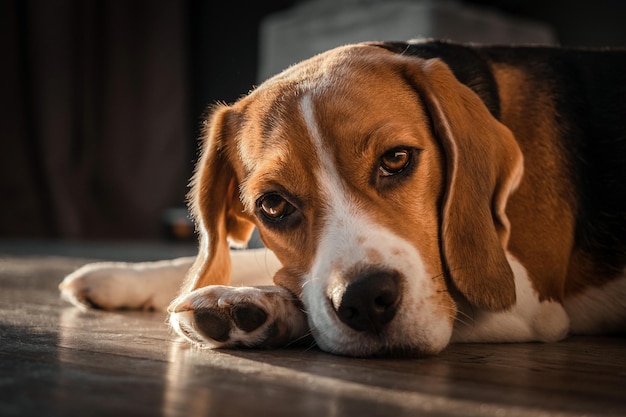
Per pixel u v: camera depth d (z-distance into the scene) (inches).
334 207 24.2
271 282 29.5
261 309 23.5
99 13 94.7
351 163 24.3
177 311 23.5
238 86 99.6
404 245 23.6
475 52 29.1
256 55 97.9
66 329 26.5
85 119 93.4
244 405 17.7
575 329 28.6
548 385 19.7
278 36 78.3
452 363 22.4
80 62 93.0
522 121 27.8
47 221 91.8
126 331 26.2
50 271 47.6
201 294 23.5
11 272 46.8
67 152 90.8
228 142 27.2
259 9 97.0
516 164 25.9
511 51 29.4
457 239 24.9
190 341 24.0
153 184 97.2
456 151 25.0
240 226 28.1
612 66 29.3
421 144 24.9
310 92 25.3
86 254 63.6
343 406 17.8
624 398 18.7
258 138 25.7
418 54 28.4
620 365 22.5
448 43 29.3
